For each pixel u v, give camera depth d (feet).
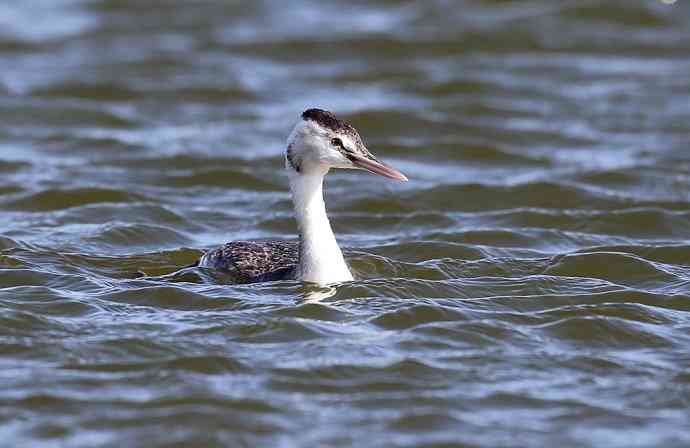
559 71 95.45
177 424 40.24
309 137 49.75
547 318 49.21
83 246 59.57
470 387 43.27
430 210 68.28
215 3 110.83
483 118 85.97
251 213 67.05
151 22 106.73
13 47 100.58
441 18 106.11
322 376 43.73
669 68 96.17
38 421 40.45
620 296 51.65
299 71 96.32
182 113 87.25
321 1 111.75
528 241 61.26
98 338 46.65
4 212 66.13
